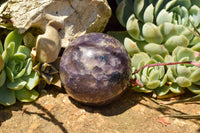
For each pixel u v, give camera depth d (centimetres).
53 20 43
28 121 40
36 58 42
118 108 42
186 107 43
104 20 46
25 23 42
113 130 40
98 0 44
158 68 44
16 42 43
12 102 41
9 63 42
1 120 40
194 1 47
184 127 40
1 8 43
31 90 42
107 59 40
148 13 44
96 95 40
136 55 44
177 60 44
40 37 41
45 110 41
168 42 44
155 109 42
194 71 43
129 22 44
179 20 45
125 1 46
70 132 39
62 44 44
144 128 40
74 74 40
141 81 44
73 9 44
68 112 41
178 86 44
